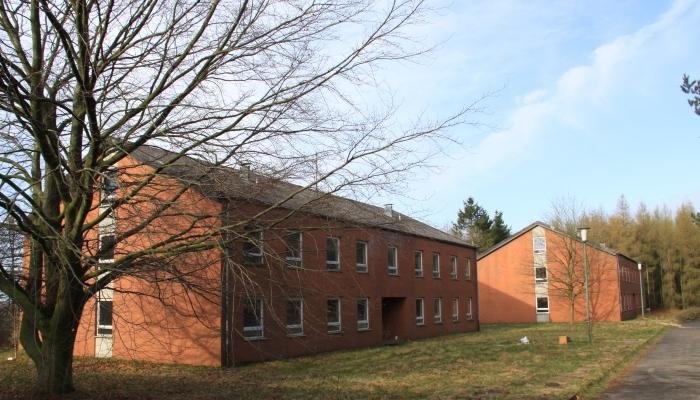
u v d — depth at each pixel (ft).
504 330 120.26
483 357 63.41
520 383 43.11
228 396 38.58
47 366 33.40
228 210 31.35
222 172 30.35
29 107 29.96
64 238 27.14
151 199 30.22
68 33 29.58
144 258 31.76
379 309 84.48
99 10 30.27
